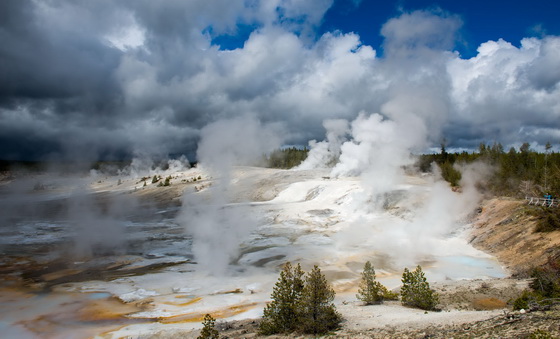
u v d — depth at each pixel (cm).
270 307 1791
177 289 2628
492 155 6406
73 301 2397
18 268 3219
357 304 2153
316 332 1636
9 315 2164
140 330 1914
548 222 3100
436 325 1471
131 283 2769
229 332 1778
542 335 1027
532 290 1980
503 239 3472
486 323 1361
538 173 4797
